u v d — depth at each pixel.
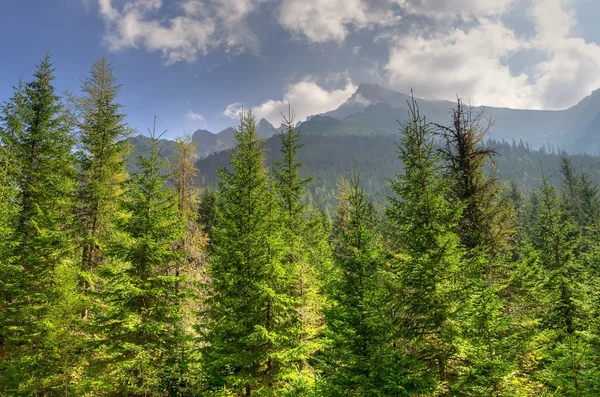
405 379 10.20
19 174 17.95
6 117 18.84
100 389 13.19
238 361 12.68
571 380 10.40
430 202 11.58
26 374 12.58
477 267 11.55
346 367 11.43
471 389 9.70
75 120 19.98
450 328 10.27
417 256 11.38
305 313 15.42
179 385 14.95
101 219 18.30
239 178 15.91
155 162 15.22
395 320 11.26
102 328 13.42
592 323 12.86
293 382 13.77
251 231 15.10
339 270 13.17
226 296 13.98
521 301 13.58
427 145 12.27
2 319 14.72
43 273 15.73
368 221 13.23
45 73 20.38
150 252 14.24
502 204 15.58
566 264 18.12
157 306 13.90
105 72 20.62
